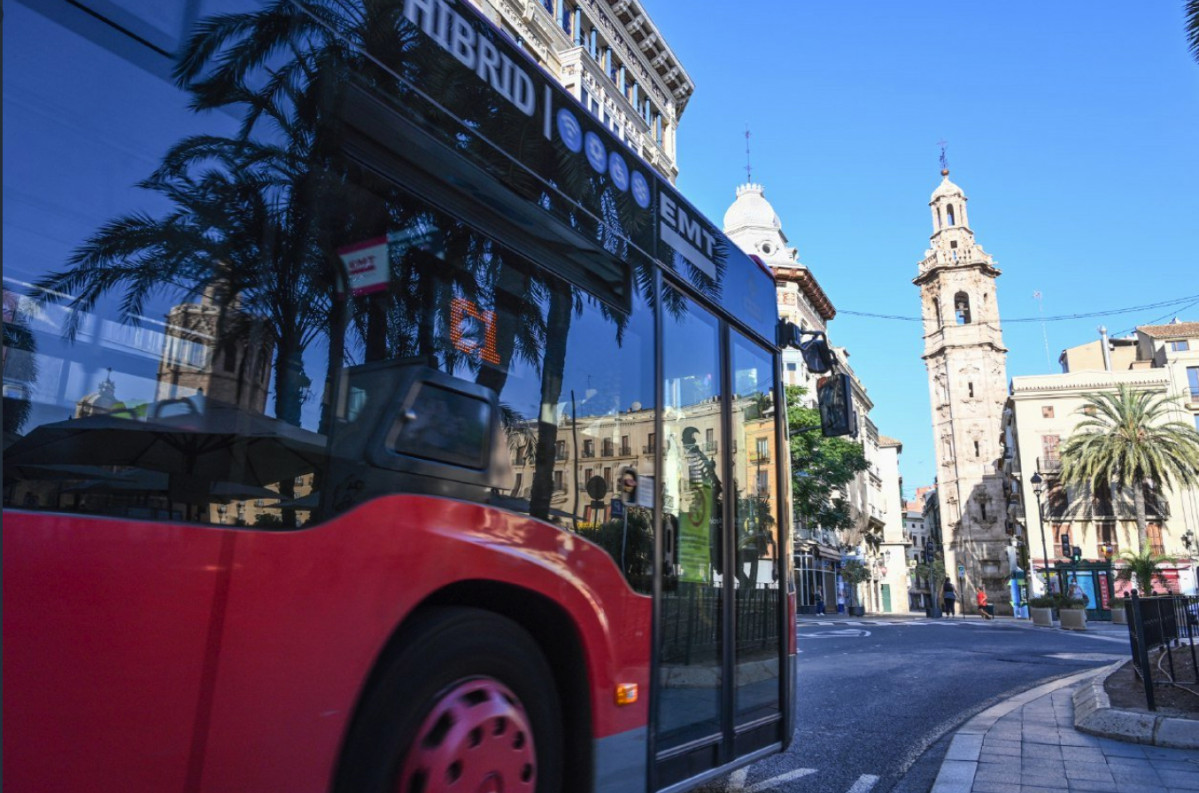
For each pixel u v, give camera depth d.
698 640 3.50
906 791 4.68
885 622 30.45
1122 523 48.91
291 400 1.96
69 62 1.66
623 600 2.97
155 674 1.57
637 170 3.66
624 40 30.67
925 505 99.12
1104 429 45.72
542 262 2.91
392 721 2.02
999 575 65.56
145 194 1.75
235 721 1.69
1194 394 50.34
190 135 1.84
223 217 1.88
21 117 1.57
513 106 2.87
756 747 3.95
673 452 3.56
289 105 2.06
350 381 2.12
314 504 1.95
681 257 3.93
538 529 2.63
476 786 2.19
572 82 25.08
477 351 2.55
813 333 5.26
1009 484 61.50
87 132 1.67
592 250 3.21
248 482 1.82
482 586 2.43
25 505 1.46
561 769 2.61
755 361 4.66
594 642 2.74
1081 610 24.83
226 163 1.90
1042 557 50.12
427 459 2.29
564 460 2.84
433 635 2.17
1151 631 6.74
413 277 2.36
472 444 2.45
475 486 2.43
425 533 2.20
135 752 1.53
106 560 1.54
